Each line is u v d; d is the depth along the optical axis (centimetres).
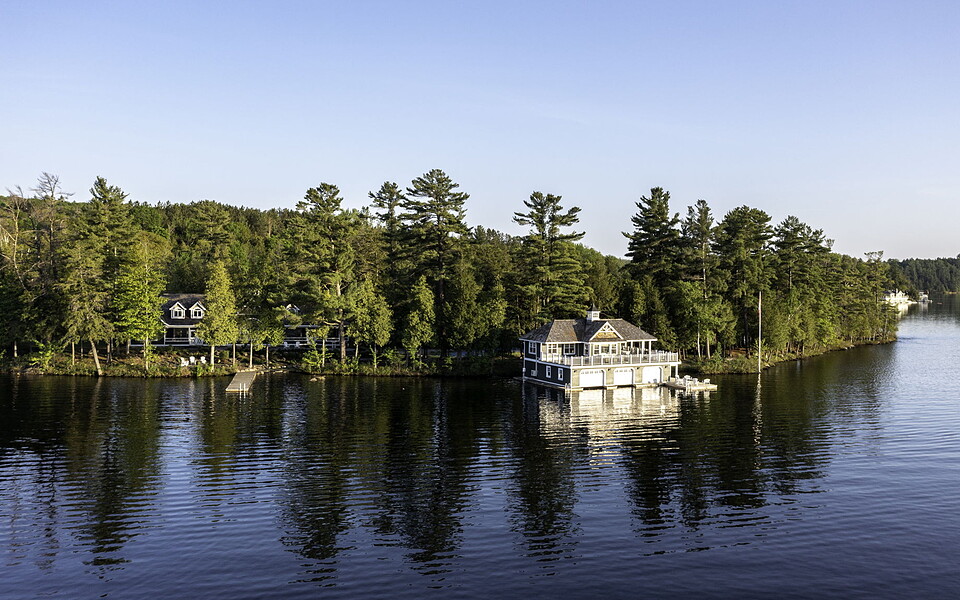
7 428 4862
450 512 3238
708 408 5809
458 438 4675
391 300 8469
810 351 10538
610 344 7262
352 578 2541
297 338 9106
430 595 2412
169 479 3700
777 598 2405
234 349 7794
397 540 2898
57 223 7888
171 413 5431
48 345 7712
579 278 8831
